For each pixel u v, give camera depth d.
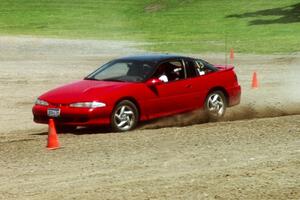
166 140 28.22
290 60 80.06
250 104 43.31
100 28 160.88
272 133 29.52
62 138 29.64
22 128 35.31
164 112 33.19
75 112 30.55
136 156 24.83
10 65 76.25
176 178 20.97
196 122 34.62
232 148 26.14
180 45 107.25
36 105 32.06
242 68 72.00
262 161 23.47
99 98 30.75
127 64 34.06
